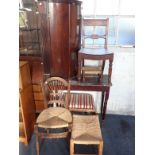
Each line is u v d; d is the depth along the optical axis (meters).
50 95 2.25
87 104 2.30
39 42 2.31
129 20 2.67
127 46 2.74
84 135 1.71
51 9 2.01
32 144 2.20
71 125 1.87
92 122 1.92
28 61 2.33
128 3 2.60
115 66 2.64
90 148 2.15
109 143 2.24
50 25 2.08
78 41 2.35
